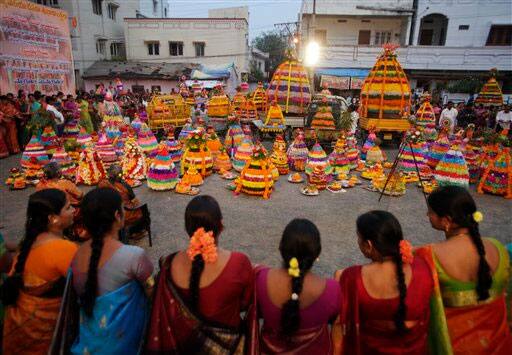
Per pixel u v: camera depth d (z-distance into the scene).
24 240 2.32
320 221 6.27
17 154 11.29
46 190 2.44
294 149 9.76
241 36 28.94
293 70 13.23
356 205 7.12
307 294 2.03
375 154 9.61
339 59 24.20
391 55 12.73
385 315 2.08
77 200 4.32
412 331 2.09
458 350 2.24
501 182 7.70
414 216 6.61
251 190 7.41
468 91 22.08
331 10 24.88
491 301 2.22
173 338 2.12
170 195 7.45
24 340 2.28
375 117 12.98
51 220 2.39
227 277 2.08
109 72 26.28
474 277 2.20
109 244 2.26
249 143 9.35
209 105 15.14
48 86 16.38
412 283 2.09
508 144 7.68
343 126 11.72
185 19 28.70
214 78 26.58
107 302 2.15
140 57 29.30
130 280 2.23
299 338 2.05
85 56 26.39
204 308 2.07
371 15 24.78
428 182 8.27
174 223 6.02
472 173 8.77
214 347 2.10
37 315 2.25
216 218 2.26
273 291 2.06
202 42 29.11
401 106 12.69
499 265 2.24
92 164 7.86
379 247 2.12
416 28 24.53
